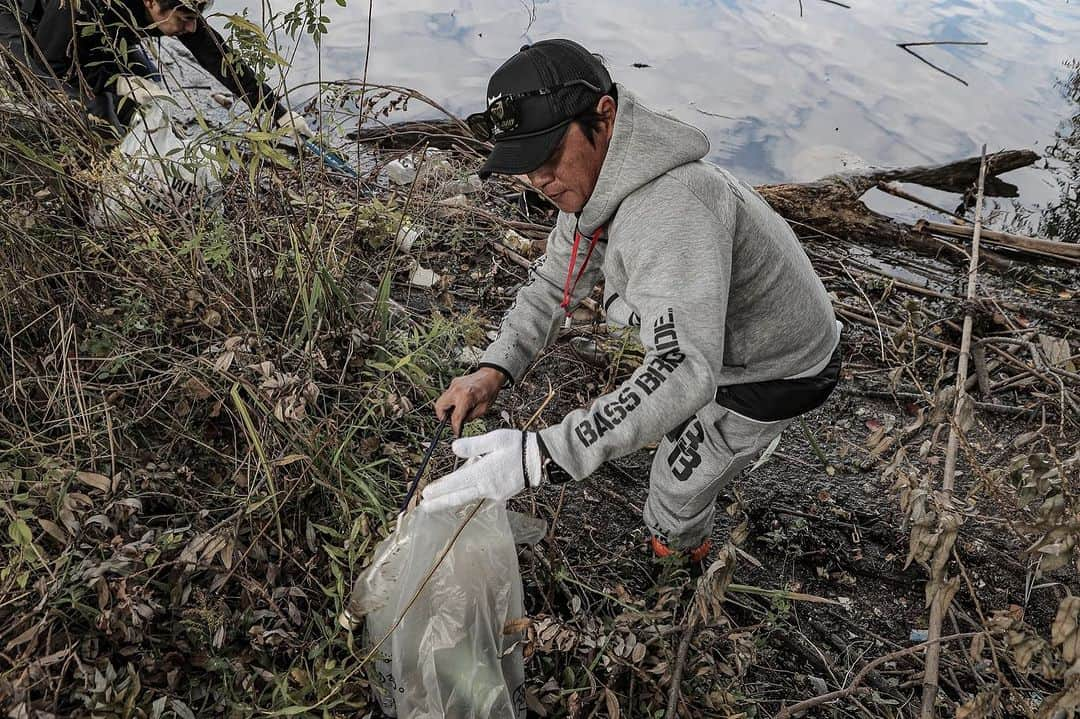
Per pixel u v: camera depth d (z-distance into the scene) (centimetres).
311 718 189
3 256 244
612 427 173
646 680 214
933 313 421
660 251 174
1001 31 786
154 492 220
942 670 258
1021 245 480
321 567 224
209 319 260
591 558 271
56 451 227
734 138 574
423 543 194
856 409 364
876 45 734
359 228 348
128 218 273
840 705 244
